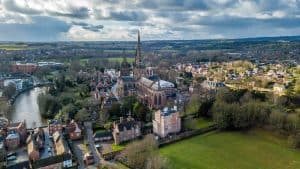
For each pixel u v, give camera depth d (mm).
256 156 150375
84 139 174625
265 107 191125
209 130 188250
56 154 157375
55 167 137875
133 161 134625
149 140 146000
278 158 148250
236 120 185375
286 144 165000
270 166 139500
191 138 175500
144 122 198125
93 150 158125
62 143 157000
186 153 153500
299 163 142375
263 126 187375
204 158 147625
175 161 143625
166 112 178500
